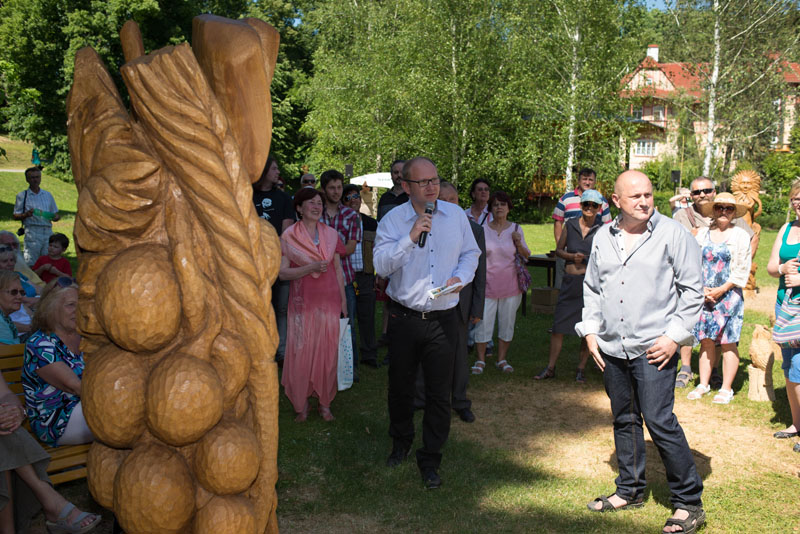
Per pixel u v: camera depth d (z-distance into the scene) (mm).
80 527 3170
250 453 1911
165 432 1819
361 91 27750
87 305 1925
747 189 8312
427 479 3928
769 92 27281
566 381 6273
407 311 3828
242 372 1952
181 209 1920
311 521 3523
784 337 4367
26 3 26609
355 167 28438
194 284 1881
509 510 3658
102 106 1998
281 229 6262
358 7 30516
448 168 25891
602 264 3502
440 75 25391
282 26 40469
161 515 1829
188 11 27594
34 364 3438
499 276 6387
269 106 2041
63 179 29531
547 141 24766
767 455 4414
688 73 27938
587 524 3494
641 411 3438
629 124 25031
